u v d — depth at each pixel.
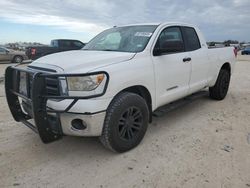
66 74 2.93
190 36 4.97
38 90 2.96
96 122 3.07
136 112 3.58
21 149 3.68
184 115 5.17
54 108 3.10
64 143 3.88
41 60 3.72
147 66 3.74
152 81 3.85
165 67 4.10
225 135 4.15
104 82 3.09
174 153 3.54
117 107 3.26
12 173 3.07
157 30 4.17
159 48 4.07
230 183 2.85
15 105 3.79
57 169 3.17
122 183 2.87
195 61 4.88
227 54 6.27
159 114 4.18
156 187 2.79
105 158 3.42
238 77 10.76
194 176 2.98
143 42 4.00
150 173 3.06
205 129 4.41
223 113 5.30
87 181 2.92
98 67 3.20
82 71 3.11
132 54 3.70
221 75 6.10
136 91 3.83
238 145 3.77
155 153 3.54
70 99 3.04
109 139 3.29
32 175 3.03
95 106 3.01
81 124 3.14
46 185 2.85
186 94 4.89
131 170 3.13
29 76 3.25
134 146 3.67
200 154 3.50
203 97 6.67
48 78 3.18
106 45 4.42
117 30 4.75
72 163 3.31
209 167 3.17
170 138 4.03
